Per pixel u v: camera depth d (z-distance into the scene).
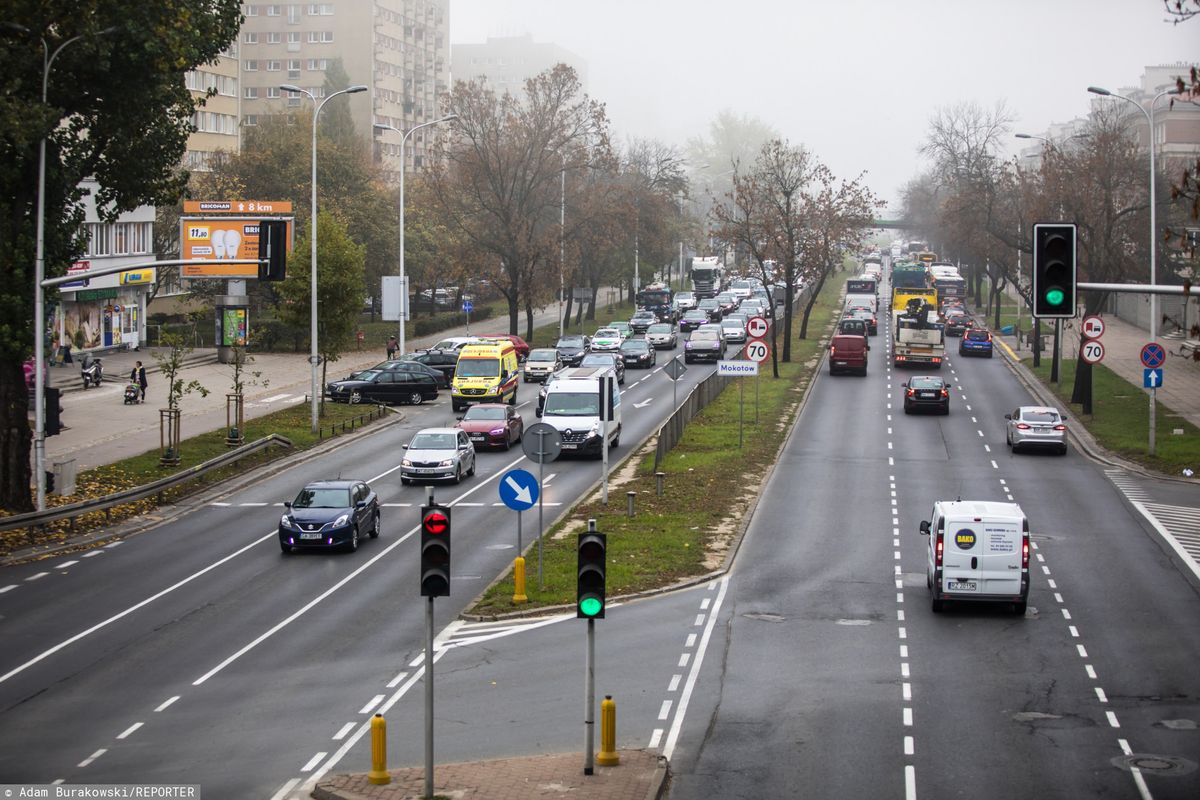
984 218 100.50
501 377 63.28
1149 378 49.00
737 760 19.34
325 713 21.77
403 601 29.50
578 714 21.64
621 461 49.50
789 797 17.80
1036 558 33.44
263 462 48.62
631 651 25.42
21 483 38.22
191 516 40.06
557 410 50.47
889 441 54.06
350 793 17.75
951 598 27.53
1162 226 80.12
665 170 127.12
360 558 34.00
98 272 35.53
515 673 24.05
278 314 62.19
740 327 96.12
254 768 19.08
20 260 36.69
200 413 60.09
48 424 37.75
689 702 22.22
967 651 25.16
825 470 47.16
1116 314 115.38
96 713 21.67
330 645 25.89
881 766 18.97
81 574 32.22
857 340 76.81
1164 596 29.61
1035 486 44.00
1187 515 39.12
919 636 26.30
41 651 25.42
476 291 124.06
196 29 39.34
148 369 74.62
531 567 32.22
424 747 19.33
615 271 120.25
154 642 26.05
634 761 19.17
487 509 40.28
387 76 171.50
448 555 17.80
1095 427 55.81
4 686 23.17
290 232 78.31
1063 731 20.48
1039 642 25.78
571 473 46.94
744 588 30.52
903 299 101.56
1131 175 78.69
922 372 79.00
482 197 93.94
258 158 97.94
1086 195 72.12
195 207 80.25
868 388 71.56
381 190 110.25
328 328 61.88
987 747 19.77
